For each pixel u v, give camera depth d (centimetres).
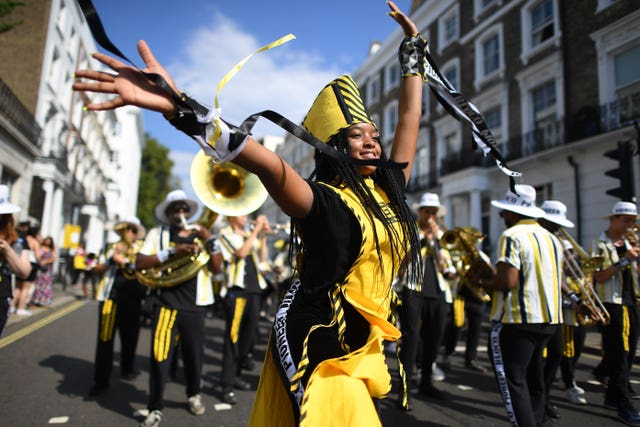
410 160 163
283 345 122
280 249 902
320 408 103
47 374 493
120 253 441
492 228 1571
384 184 149
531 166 1441
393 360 591
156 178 5412
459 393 456
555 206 411
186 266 370
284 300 136
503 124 1594
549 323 282
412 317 414
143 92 94
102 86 93
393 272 134
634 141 1115
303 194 115
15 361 542
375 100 2444
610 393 401
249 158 102
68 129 2305
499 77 1638
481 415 390
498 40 1661
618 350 384
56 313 1000
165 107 97
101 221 3581
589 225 1252
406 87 173
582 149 1277
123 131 4481
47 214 1931
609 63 1247
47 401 404
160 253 366
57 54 2030
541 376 299
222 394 423
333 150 114
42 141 1858
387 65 2345
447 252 539
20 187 1720
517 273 287
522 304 283
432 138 1986
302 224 125
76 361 559
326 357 115
